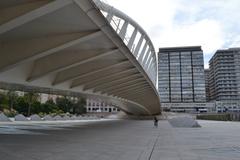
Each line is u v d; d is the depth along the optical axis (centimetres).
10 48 1697
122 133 2595
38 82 2298
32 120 5762
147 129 3362
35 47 1641
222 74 16462
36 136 2062
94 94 3569
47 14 1279
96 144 1606
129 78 3189
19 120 5459
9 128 2973
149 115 9212
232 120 7675
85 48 1938
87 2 1183
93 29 1516
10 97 9050
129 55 2186
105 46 1891
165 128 3625
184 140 1966
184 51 17238
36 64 2169
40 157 1099
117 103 6350
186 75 17025
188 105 16338
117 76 2969
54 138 1939
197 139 2058
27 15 1148
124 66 2600
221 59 16600
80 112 13438
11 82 2039
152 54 3591
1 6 1187
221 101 15925
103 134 2414
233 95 16038
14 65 1689
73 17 1338
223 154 1275
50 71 2086
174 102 16838
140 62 2581
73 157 1112
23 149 1328
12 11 1166
